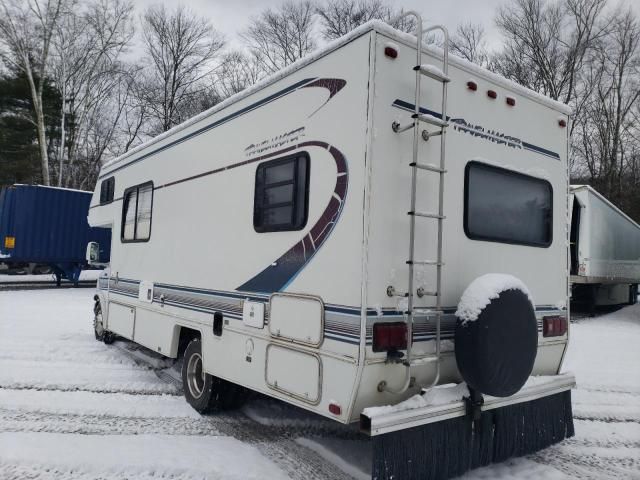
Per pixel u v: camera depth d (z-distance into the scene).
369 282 2.73
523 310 3.12
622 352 7.71
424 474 2.88
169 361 6.34
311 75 3.25
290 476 3.30
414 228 2.92
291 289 3.24
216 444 3.82
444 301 3.15
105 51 23.89
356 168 2.84
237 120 4.00
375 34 2.85
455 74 3.31
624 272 12.73
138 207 5.80
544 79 23.97
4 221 14.48
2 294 13.45
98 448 3.71
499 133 3.57
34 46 21.00
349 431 4.10
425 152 3.07
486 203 3.46
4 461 3.47
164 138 5.24
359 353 2.68
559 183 4.03
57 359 6.41
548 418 3.65
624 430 4.36
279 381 3.28
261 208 3.63
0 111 24.61
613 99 23.91
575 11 23.50
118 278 6.27
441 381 3.14
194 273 4.46
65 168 25.08
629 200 22.55
